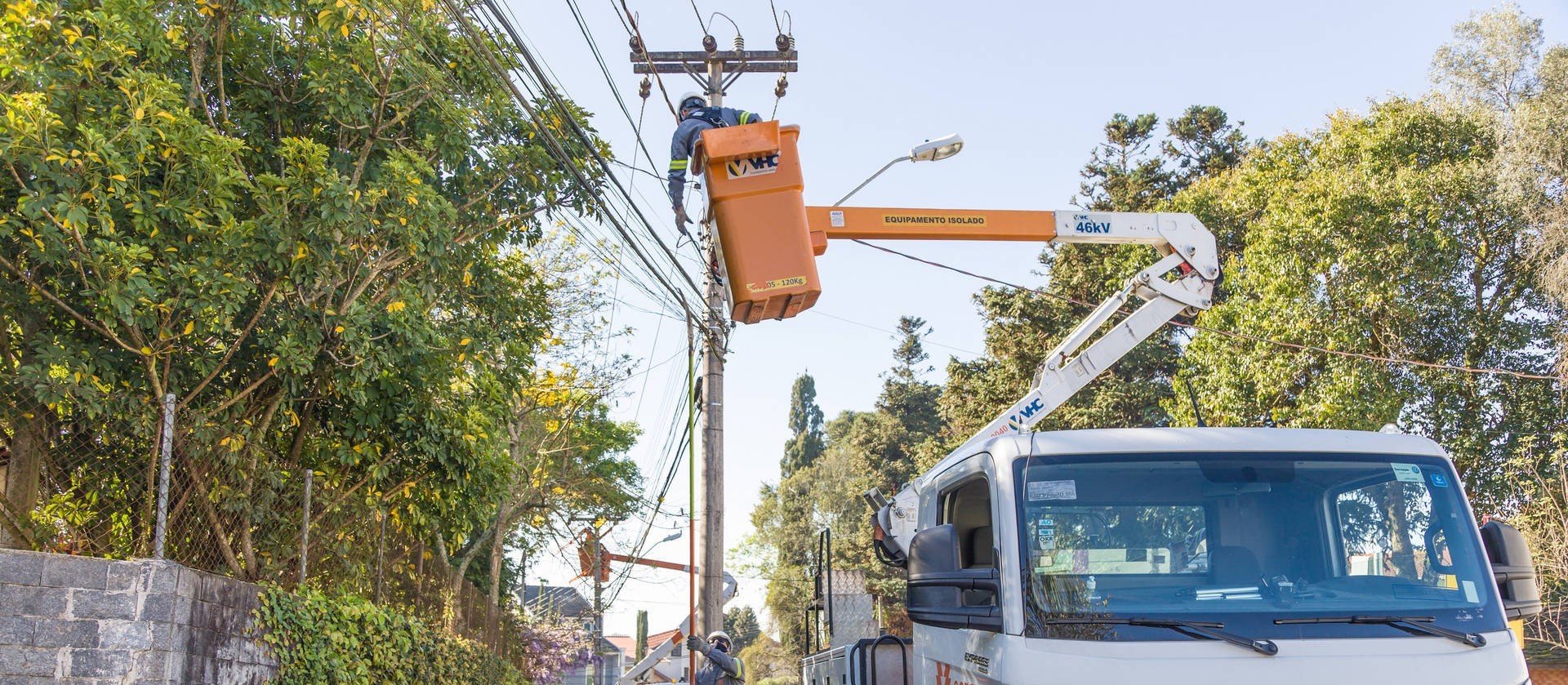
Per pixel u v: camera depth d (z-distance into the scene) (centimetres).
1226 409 2328
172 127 789
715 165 695
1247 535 475
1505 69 2412
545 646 2703
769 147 693
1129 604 455
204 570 917
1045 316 3609
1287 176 2642
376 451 1123
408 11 991
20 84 750
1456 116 2355
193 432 869
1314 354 2198
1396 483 496
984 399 3744
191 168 817
